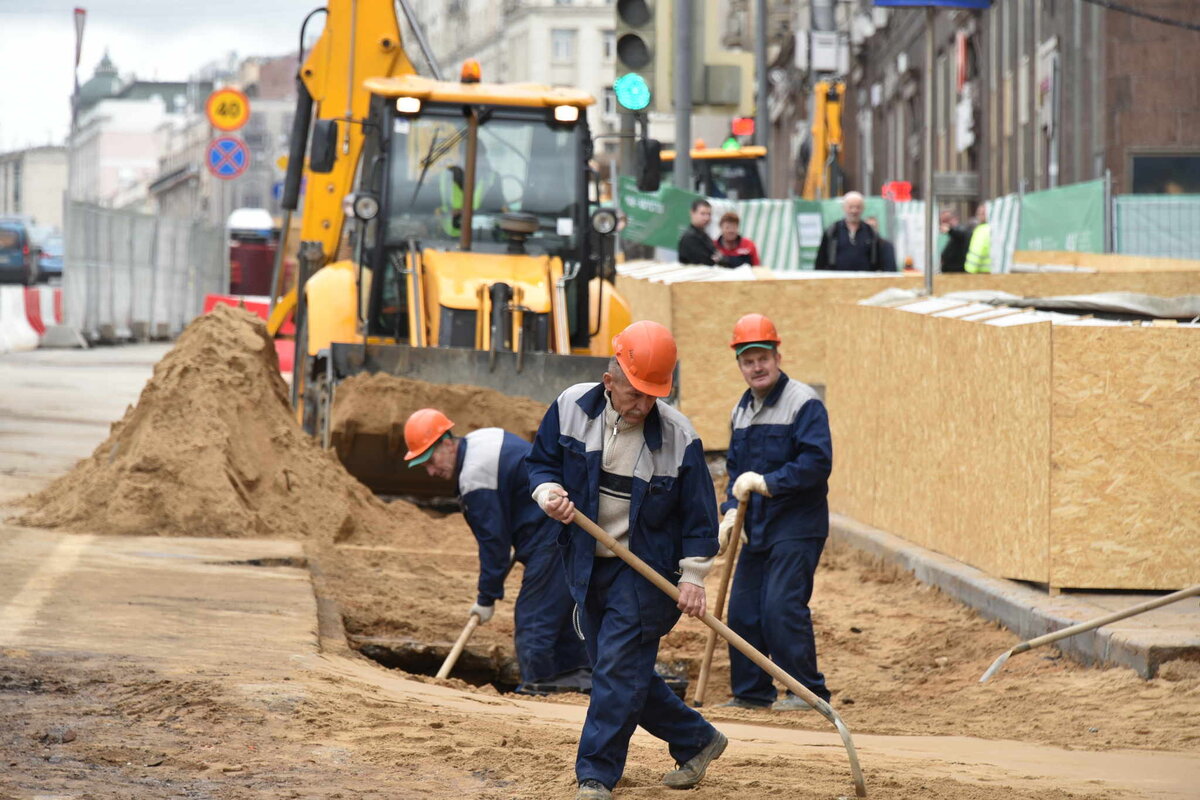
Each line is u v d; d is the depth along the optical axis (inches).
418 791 531.5
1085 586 1027.9
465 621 997.8
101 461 1186.0
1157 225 2320.4
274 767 551.5
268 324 1797.5
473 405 1327.5
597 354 1477.6
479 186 1485.0
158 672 684.7
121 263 3412.9
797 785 579.2
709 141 5000.0
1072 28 3122.5
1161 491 1024.2
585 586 556.4
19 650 705.0
